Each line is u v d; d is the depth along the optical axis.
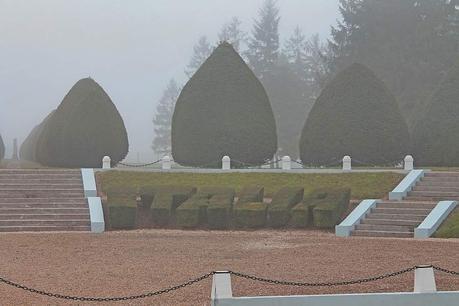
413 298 16.70
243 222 34.44
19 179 40.72
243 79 47.97
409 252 25.52
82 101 50.56
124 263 22.95
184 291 18.28
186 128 47.34
